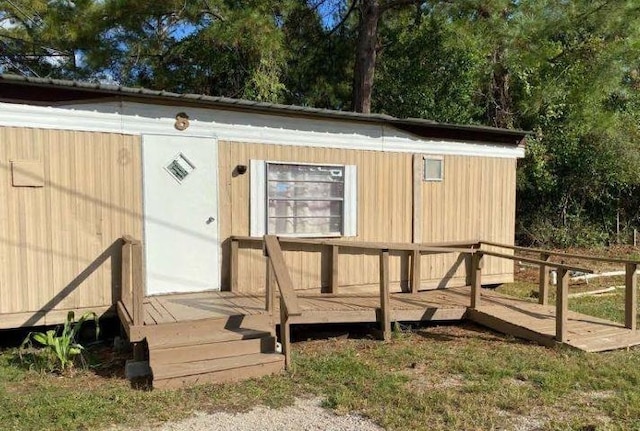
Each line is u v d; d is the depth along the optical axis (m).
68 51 14.41
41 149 5.93
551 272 11.15
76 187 6.11
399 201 8.29
